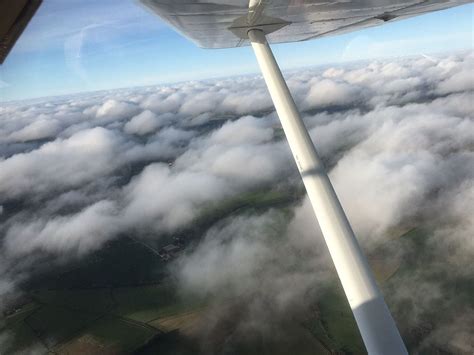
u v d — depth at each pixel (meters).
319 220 3.75
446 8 6.48
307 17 5.38
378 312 3.23
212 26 5.28
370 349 3.14
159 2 4.10
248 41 6.08
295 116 4.40
